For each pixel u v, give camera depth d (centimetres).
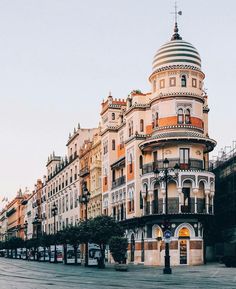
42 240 8838
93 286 2761
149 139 5869
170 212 5650
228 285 2814
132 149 6375
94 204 8131
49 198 11994
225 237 6562
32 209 14600
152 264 5816
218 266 5209
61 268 5419
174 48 6103
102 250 5434
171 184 5738
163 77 6091
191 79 6062
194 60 6100
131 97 6688
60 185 10844
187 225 5647
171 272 4116
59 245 7800
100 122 8012
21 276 3850
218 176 6931
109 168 7362
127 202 6512
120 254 4759
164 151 5872
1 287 2719
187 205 5709
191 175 5666
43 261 8819
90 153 8538
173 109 5944
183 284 2905
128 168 6538
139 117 6359
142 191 6012
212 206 5809
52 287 2703
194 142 5806
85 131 9550
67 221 10050
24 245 11612
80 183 9119
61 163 10912
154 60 6234
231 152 6581
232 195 6356
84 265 6175
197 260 5606
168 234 4056
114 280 3291
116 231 5341
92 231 5338
